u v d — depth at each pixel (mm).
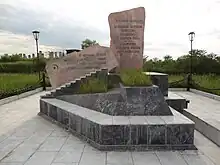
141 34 7188
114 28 7176
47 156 3479
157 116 4285
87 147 3846
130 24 7160
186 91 11219
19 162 3273
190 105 6992
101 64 7391
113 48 7238
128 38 7184
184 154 3533
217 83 10312
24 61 19469
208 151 3668
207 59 14016
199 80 11445
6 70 16562
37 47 12586
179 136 3746
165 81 7039
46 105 6051
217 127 4066
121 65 7230
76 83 6598
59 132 4723
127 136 3744
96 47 7438
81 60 7566
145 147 3719
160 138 3742
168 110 4398
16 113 6648
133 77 5082
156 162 3248
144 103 4438
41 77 13266
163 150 3684
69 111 4832
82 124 4309
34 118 6016
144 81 4891
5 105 7988
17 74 14414
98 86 5957
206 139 4277
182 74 13719
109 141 3748
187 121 3877
